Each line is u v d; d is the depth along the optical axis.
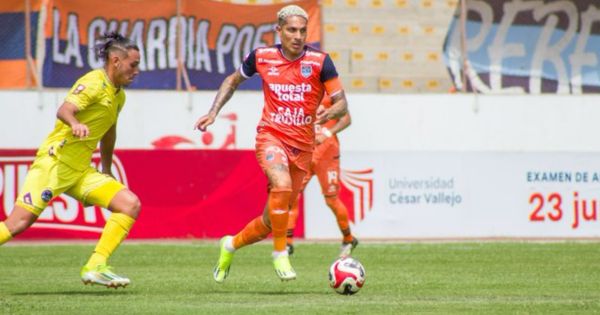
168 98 54.81
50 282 28.52
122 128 54.22
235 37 56.34
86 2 54.56
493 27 61.06
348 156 53.47
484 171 54.69
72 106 22.56
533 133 59.16
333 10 67.12
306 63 24.66
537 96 59.09
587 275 31.41
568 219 54.91
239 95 55.44
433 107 58.09
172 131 54.84
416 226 54.12
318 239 53.06
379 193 53.78
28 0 54.09
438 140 58.19
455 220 54.47
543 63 61.41
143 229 51.31
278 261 24.34
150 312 20.36
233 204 52.53
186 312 20.36
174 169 51.91
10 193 50.16
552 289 26.53
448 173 54.47
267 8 56.53
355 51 67.12
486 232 54.69
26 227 23.33
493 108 58.72
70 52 54.47
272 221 24.25
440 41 67.81
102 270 23.22
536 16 61.34
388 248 45.09
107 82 23.38
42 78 54.19
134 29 55.19
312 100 24.95
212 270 33.44
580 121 59.44
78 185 23.91
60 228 49.72
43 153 23.52
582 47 61.62
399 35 67.56
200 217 52.09
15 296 24.00
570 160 55.03
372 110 57.47
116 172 51.19
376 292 25.36
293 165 25.22
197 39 55.94
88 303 22.14
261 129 25.08
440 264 36.22
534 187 54.88
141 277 30.47
